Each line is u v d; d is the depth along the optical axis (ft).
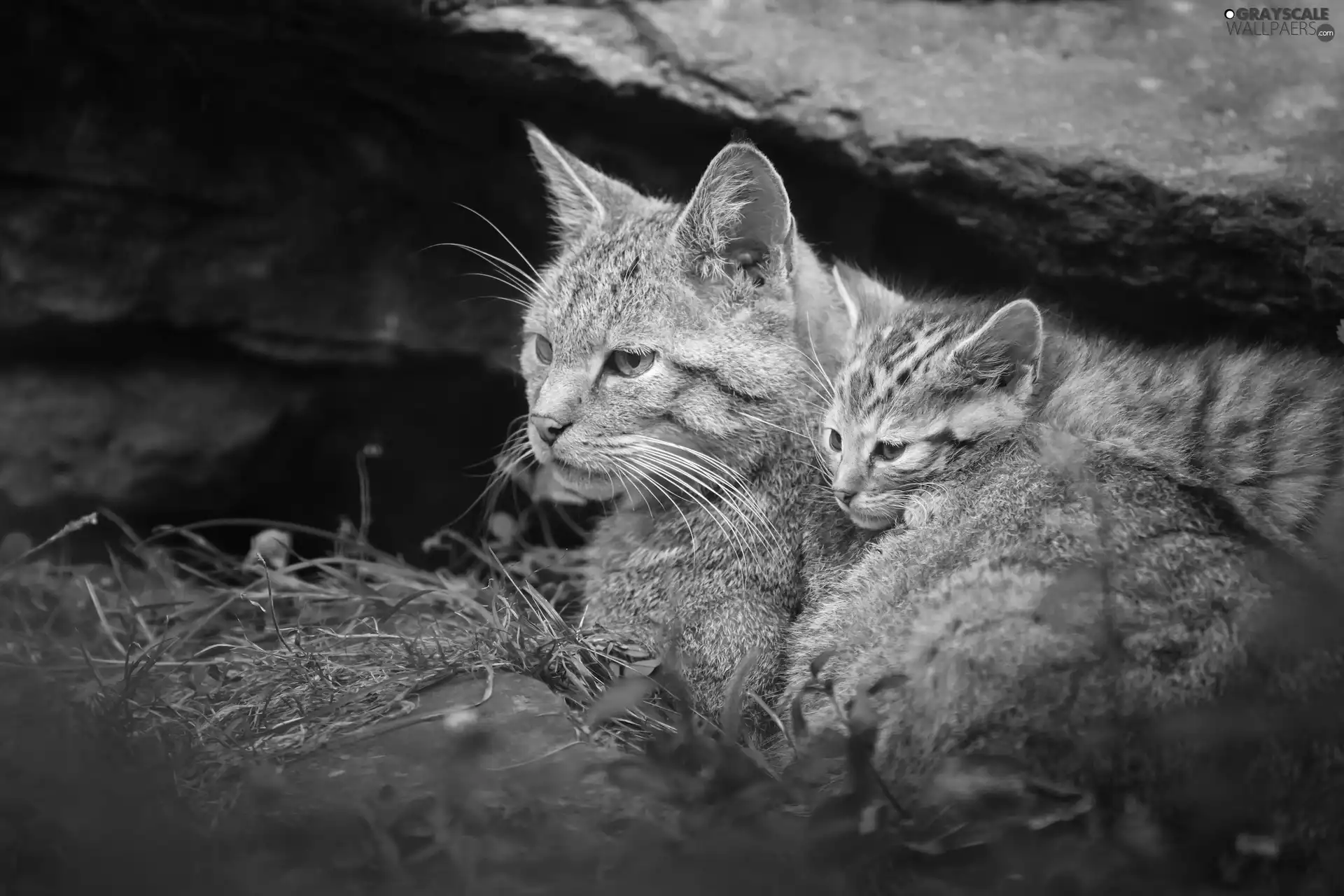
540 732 13.82
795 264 17.26
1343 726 12.11
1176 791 12.10
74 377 22.52
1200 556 13.24
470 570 21.68
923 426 15.25
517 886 10.99
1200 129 17.92
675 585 16.78
